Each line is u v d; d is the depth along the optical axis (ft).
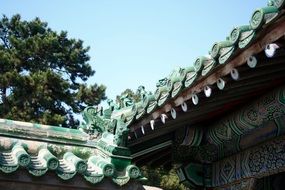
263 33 9.76
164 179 75.66
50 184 12.78
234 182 19.24
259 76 12.91
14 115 78.23
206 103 14.98
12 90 83.30
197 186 21.42
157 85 16.02
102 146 15.78
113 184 13.48
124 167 14.15
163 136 20.75
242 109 16.61
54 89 85.20
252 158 17.93
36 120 79.77
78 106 88.12
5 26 94.43
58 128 16.80
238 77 11.26
